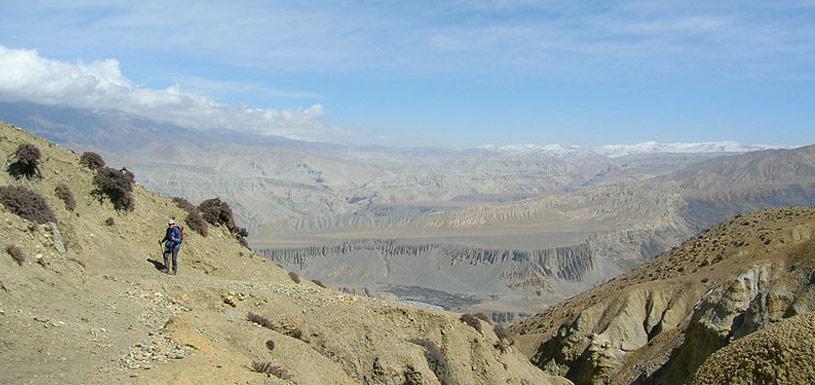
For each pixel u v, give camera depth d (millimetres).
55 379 18844
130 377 20422
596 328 94438
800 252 71688
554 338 99438
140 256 38969
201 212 51250
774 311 64750
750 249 96250
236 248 49719
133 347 23047
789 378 17297
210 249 45906
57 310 23891
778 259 73875
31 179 36406
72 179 39812
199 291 34938
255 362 27266
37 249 27484
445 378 42281
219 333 30859
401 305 47094
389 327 42656
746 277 72000
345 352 38125
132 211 42406
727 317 69062
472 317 49406
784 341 17953
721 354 19484
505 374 45938
